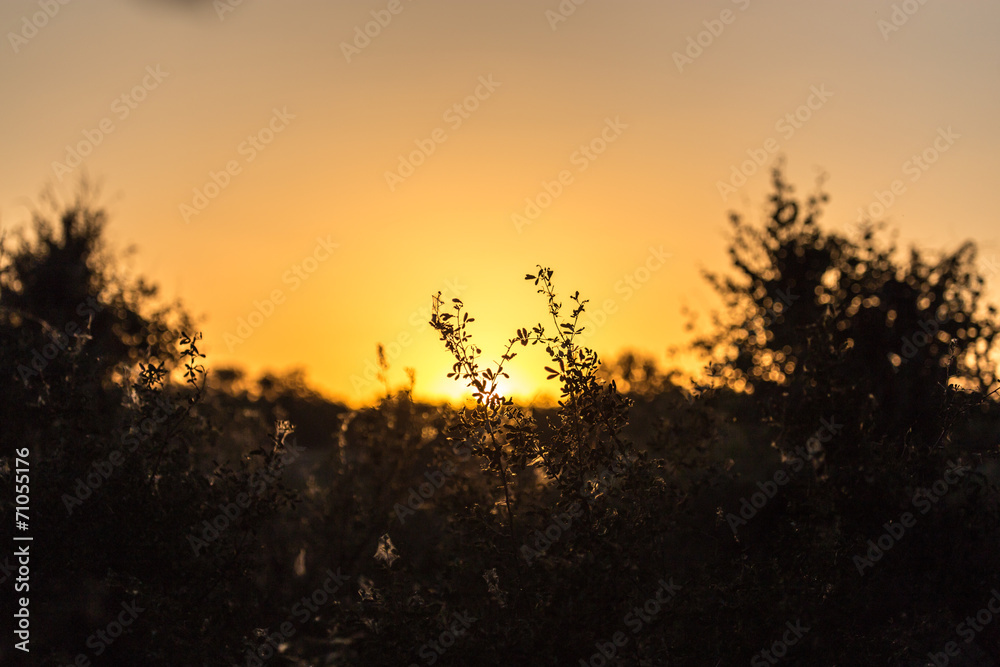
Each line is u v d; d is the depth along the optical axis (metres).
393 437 8.01
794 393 6.06
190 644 5.36
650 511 5.25
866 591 5.27
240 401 9.71
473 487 6.29
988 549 5.09
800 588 5.01
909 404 6.15
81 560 5.60
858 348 7.31
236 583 5.90
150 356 6.12
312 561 7.43
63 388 5.93
